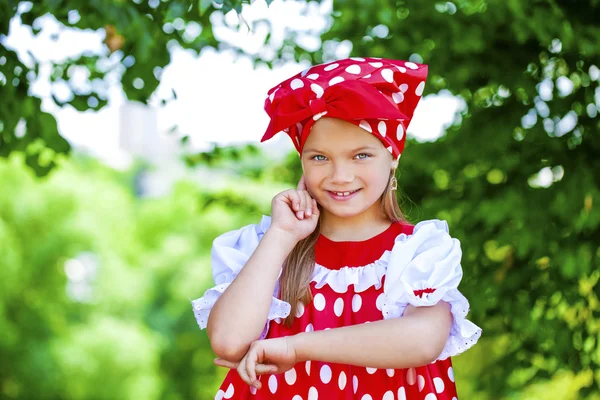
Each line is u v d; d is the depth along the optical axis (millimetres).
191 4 3469
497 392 5965
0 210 17672
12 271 17156
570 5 4926
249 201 6738
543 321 5516
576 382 6328
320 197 2145
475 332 2066
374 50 5293
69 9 3863
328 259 2229
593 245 5137
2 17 3898
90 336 17609
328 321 2170
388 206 2252
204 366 19969
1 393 17438
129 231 20469
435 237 2172
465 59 5172
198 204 6781
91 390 17375
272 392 2172
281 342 1987
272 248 2107
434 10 5094
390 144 2137
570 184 4883
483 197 5449
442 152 5664
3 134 4508
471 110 5617
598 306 5605
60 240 17891
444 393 2174
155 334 19484
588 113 5199
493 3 4688
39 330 17766
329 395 2127
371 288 2180
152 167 26469
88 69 4922
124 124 29203
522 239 5047
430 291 2076
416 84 2199
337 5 4633
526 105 5379
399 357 1984
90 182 20109
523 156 5293
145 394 17656
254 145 6500
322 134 2094
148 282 20047
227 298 2059
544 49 5133
